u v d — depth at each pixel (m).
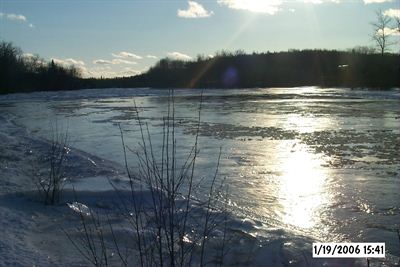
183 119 28.11
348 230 7.84
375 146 16.56
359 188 10.60
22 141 17.11
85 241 6.28
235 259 5.90
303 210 8.95
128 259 5.66
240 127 23.23
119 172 11.19
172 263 4.94
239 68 111.56
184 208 7.63
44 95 71.88
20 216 7.26
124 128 23.75
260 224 7.36
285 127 22.97
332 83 92.88
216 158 14.34
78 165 11.75
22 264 5.40
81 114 34.19
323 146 16.78
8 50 86.25
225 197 9.66
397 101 42.78
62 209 7.75
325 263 5.77
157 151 15.75
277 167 13.01
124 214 7.41
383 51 70.75
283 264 5.82
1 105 48.53
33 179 9.60
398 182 11.14
